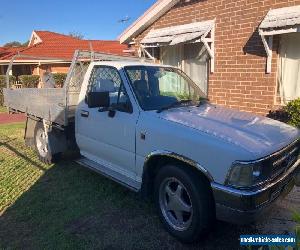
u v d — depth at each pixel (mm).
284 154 3674
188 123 3889
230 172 3301
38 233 4098
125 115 4500
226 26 8391
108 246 3816
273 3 7355
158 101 4574
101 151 5074
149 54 10469
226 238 3947
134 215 4504
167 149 3861
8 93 8148
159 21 10414
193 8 9203
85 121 5316
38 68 24656
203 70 9289
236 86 8406
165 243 3871
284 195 3854
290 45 7449
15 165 6652
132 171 4551
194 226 3635
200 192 3570
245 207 3219
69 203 4863
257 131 3791
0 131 10430
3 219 4453
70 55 24516
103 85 5020
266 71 7699
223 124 3898
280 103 7785
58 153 6434
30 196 5121
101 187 5375
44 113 6402
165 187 4031
